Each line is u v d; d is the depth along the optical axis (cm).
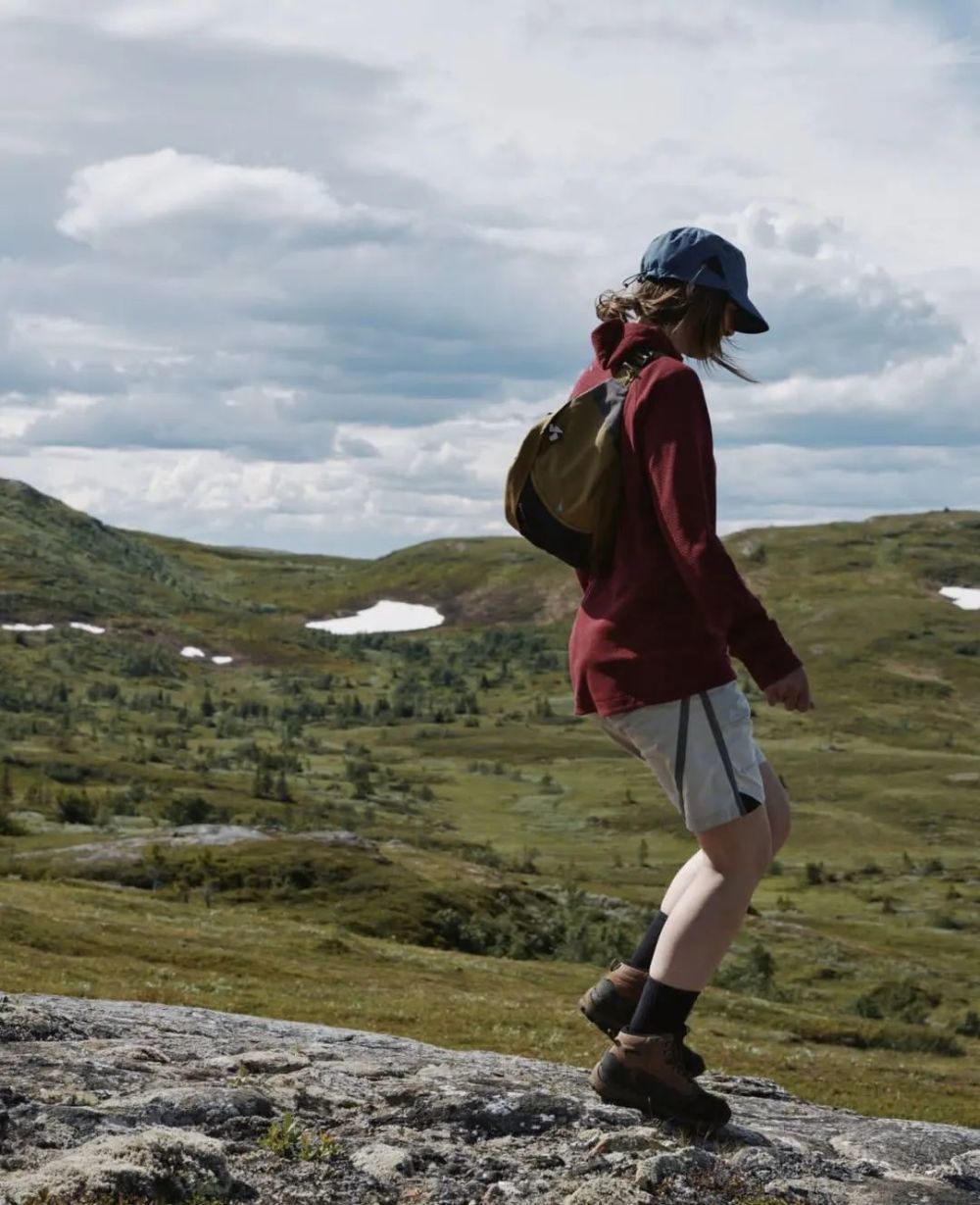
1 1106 393
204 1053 521
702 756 395
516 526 421
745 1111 511
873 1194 390
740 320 430
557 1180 378
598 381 415
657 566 398
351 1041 619
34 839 11538
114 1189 329
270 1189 354
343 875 9294
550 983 5803
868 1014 8812
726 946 421
